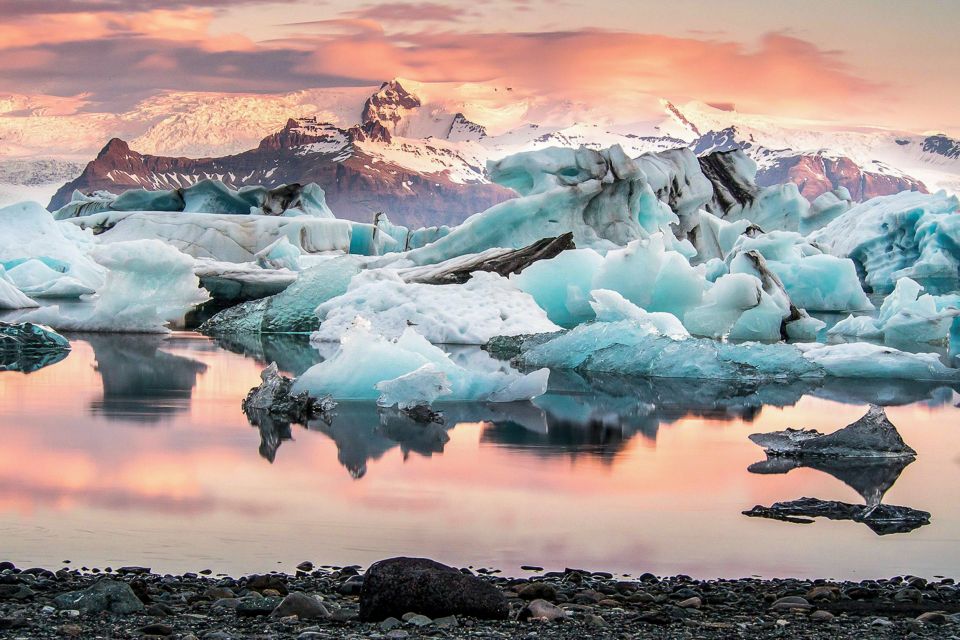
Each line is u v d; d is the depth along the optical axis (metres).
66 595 5.70
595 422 13.72
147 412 13.70
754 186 59.78
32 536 7.82
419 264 39.06
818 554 7.80
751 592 6.64
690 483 10.13
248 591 6.30
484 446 11.82
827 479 10.45
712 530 8.42
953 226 47.69
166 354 21.11
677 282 28.95
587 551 7.76
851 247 52.12
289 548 7.64
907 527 8.62
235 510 8.73
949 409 15.85
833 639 5.45
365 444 11.77
